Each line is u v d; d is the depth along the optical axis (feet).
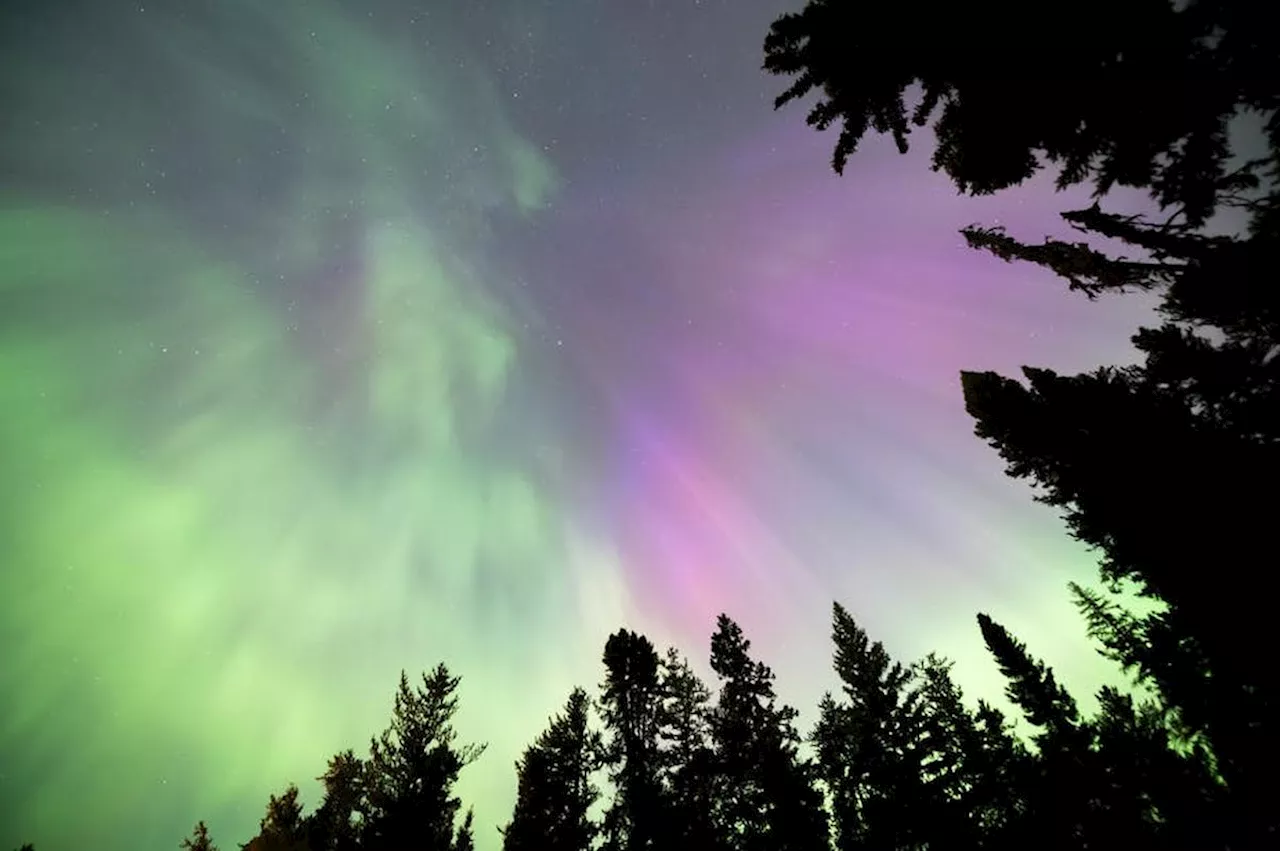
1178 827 36.58
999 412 29.37
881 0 18.29
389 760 59.00
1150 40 15.01
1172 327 22.17
